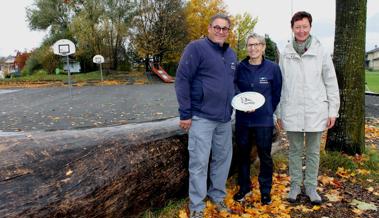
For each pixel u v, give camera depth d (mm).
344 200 3756
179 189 3527
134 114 10711
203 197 3305
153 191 3184
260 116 3498
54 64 38188
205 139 3221
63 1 39156
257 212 3471
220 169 3482
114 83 30547
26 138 2635
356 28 4758
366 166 4641
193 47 3139
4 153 2430
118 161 2844
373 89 20656
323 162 4672
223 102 3223
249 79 3496
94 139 2869
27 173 2387
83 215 2549
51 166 2506
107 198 2707
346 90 4859
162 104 13359
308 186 3764
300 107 3537
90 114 10844
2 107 13391
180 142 3434
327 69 3518
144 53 35625
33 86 30000
